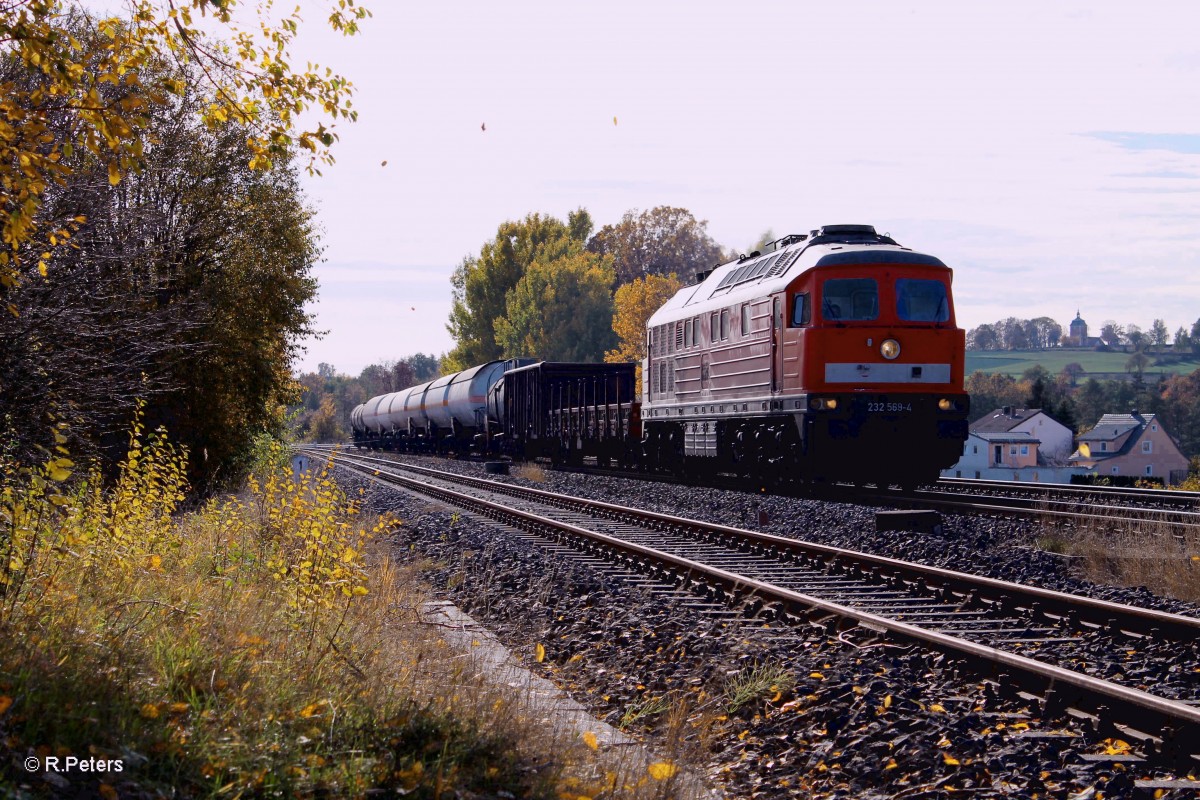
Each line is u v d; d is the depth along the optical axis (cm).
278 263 2347
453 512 2055
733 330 2491
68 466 725
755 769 610
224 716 539
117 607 700
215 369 2223
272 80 722
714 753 644
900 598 1125
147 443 1783
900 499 1994
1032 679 720
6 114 646
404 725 568
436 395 5594
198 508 1931
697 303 2791
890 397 2102
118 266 1328
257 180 2247
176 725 519
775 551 1427
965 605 1062
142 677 572
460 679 693
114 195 1268
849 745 614
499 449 4778
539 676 808
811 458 2125
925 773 571
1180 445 14625
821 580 1231
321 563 919
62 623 623
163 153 1911
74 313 1145
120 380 1363
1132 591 1131
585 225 9012
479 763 546
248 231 2269
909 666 805
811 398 2092
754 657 817
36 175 649
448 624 970
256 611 779
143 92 697
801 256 2241
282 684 617
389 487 2825
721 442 2609
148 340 1484
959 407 2138
